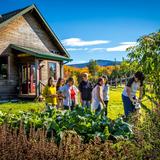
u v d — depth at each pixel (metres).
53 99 10.78
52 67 24.48
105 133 4.83
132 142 4.00
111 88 34.41
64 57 23.67
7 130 4.54
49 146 3.77
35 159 3.51
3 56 21.17
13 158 3.56
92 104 9.74
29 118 5.54
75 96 10.45
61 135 4.59
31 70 22.23
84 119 5.41
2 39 21.11
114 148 3.96
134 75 6.99
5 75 21.38
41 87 23.17
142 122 4.52
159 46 6.28
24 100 20.48
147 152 3.63
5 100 20.55
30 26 23.53
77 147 3.78
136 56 6.43
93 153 3.73
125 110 8.11
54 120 5.36
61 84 11.83
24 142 3.85
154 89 6.19
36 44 24.00
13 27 22.05
